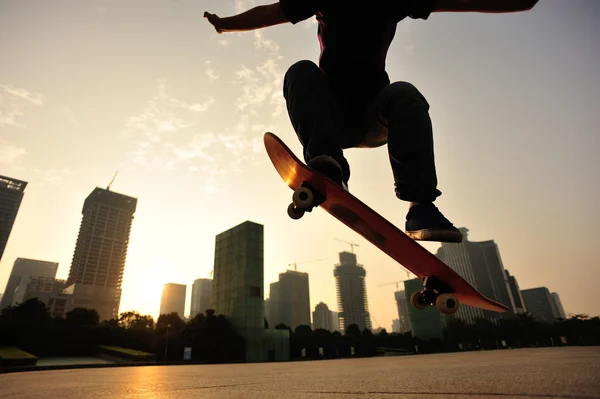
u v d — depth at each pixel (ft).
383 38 6.88
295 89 6.61
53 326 185.68
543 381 4.20
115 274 540.93
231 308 275.18
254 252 292.40
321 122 6.22
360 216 6.33
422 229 5.88
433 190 6.00
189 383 9.21
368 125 7.12
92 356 182.80
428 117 6.44
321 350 265.75
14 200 589.73
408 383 5.59
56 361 152.87
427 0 6.49
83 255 521.65
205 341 226.99
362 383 6.27
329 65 6.93
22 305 207.10
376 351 315.78
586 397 2.85
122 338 200.44
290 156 5.60
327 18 6.91
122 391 7.25
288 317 655.35
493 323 419.13
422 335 374.84
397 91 6.45
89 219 553.64
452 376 6.47
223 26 8.04
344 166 6.18
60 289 563.48
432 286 6.69
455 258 643.45
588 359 8.61
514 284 649.61
